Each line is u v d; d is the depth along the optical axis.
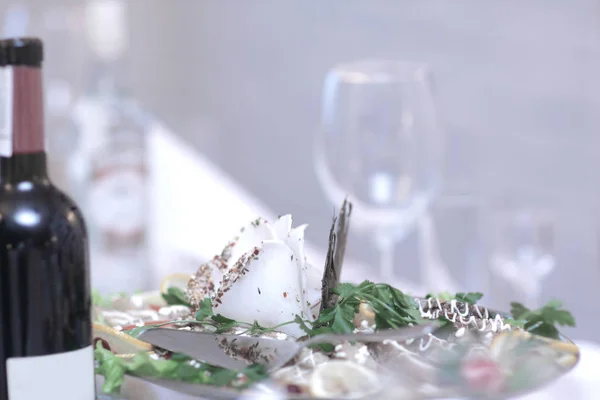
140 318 0.78
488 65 1.73
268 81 2.67
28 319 0.65
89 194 1.57
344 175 1.16
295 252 0.72
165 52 3.22
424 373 0.61
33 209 0.66
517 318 0.74
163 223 1.65
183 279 0.83
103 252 1.49
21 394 0.65
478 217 1.34
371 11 2.08
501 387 0.60
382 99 1.14
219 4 2.91
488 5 1.72
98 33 2.07
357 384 0.61
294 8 2.46
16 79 0.66
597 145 1.51
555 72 1.58
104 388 0.66
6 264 0.65
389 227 1.17
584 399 0.79
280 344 0.66
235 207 1.71
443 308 0.72
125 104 1.70
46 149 0.68
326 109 1.17
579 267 1.55
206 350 0.68
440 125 1.19
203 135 2.98
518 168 1.68
